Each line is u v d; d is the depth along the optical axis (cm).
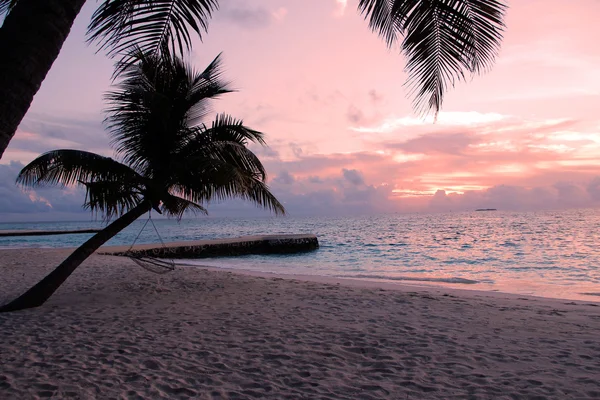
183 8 307
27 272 1427
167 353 536
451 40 383
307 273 1894
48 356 523
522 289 1387
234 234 6788
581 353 542
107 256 2056
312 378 454
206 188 963
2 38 198
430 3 368
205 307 848
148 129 910
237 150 998
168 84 862
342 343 586
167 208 1006
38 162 831
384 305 872
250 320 727
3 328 664
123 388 419
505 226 7219
